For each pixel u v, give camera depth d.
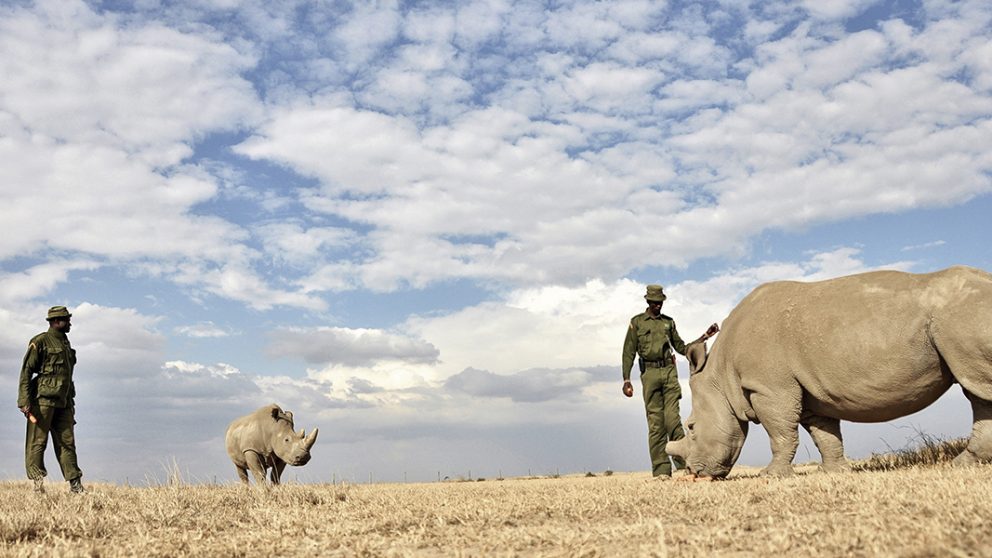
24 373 11.02
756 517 6.27
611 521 6.71
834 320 10.03
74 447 11.32
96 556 5.68
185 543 6.25
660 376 12.56
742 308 11.34
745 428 11.38
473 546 5.76
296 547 6.01
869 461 11.58
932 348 9.44
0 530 6.66
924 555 4.24
